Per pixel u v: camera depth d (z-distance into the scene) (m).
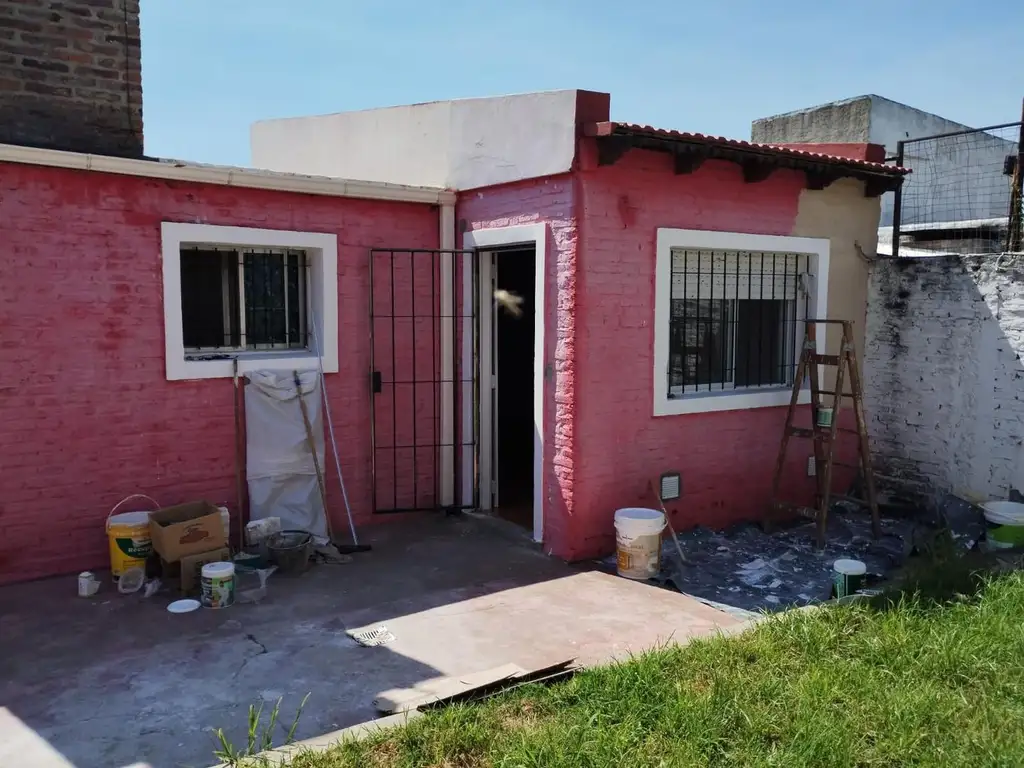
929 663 4.25
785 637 4.64
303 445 6.67
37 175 5.52
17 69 5.71
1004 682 4.04
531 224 6.50
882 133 14.52
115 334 5.89
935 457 7.64
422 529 7.16
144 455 6.07
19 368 5.57
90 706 4.00
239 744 3.65
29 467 5.66
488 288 7.48
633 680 4.09
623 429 6.48
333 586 5.75
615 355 6.36
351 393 7.05
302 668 4.43
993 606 4.97
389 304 7.18
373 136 8.50
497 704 3.93
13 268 5.49
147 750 3.60
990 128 7.68
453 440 7.62
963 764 3.38
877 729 3.67
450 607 5.36
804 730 3.59
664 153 6.44
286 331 6.91
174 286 6.07
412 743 3.56
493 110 6.79
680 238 6.62
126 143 6.21
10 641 4.77
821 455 7.04
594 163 6.01
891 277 7.89
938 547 6.42
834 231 7.75
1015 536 6.48
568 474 6.30
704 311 7.14
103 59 6.07
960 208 13.78
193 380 6.22
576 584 5.84
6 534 5.61
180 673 4.36
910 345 7.79
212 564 5.46
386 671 4.39
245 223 6.36
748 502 7.37
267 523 6.34
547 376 6.44
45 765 3.48
